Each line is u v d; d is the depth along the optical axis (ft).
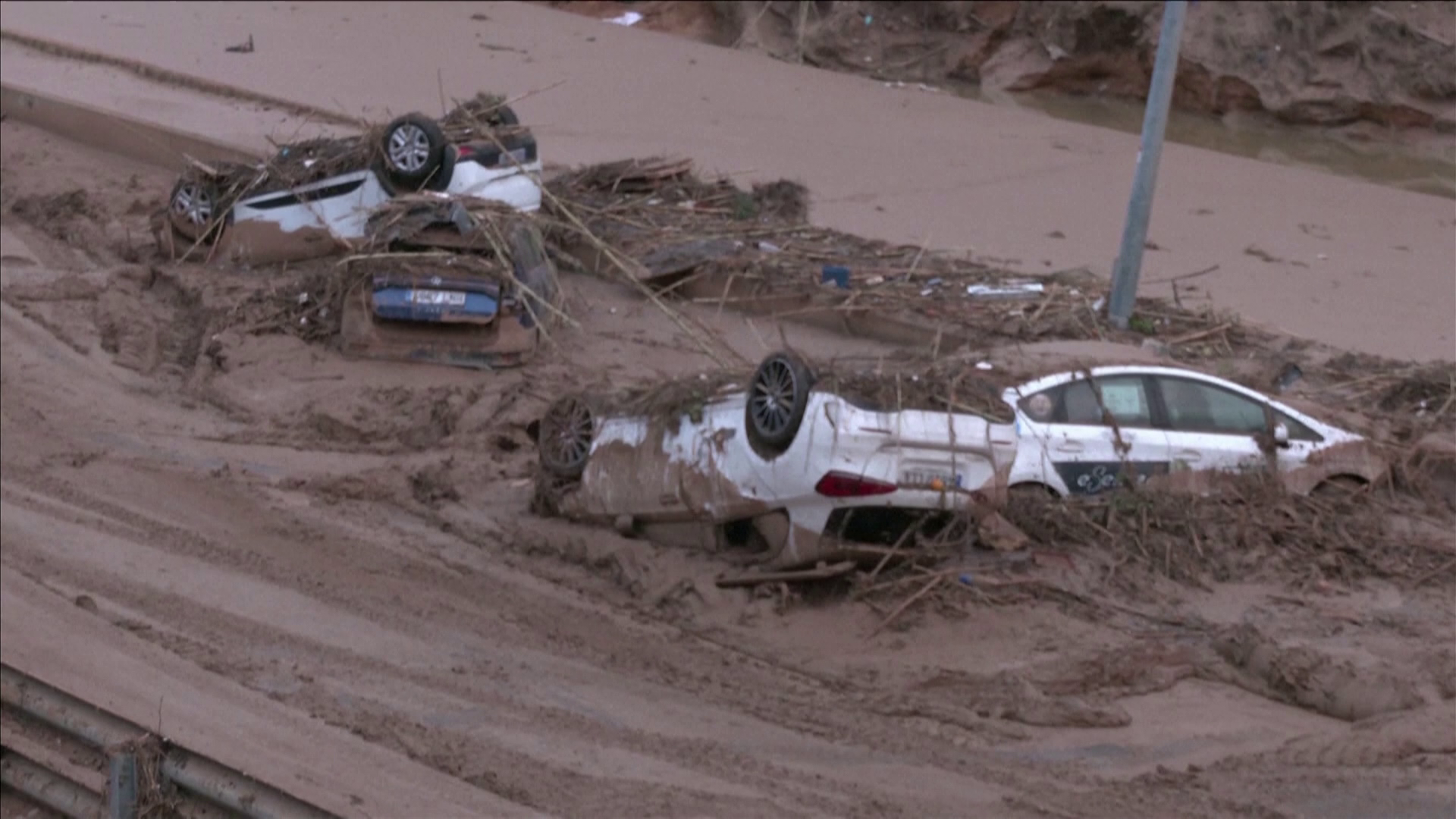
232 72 262.67
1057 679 90.74
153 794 62.18
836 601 99.96
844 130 246.47
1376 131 239.30
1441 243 177.37
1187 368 117.91
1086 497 111.86
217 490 121.70
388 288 147.95
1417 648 95.91
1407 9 242.99
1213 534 109.50
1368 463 119.14
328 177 171.01
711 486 102.47
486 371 149.07
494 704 88.33
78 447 130.11
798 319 162.71
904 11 303.68
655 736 84.84
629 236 178.81
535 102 254.27
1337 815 76.64
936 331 152.35
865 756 82.89
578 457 113.91
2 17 297.33
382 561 109.60
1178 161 232.94
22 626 94.32
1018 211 203.92
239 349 150.51
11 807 73.56
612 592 104.73
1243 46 264.72
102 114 222.48
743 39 309.42
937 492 97.04
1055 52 287.69
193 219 175.01
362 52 284.41
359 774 77.51
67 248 184.14
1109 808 77.36
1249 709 89.25
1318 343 152.15
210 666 90.99
